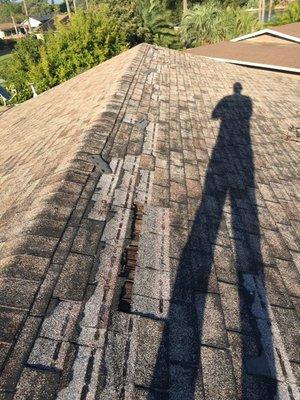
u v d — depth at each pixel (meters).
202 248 3.72
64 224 3.30
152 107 7.38
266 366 2.62
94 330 2.46
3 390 1.94
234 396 2.35
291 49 18.12
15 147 7.65
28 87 22.33
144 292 2.92
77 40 21.52
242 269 3.61
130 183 4.38
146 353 2.44
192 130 6.97
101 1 31.25
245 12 32.53
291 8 37.00
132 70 9.44
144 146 5.53
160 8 29.44
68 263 2.90
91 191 3.92
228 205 4.72
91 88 9.59
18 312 2.37
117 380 2.20
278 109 10.22
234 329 2.87
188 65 12.72
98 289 2.78
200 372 2.43
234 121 8.34
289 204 5.27
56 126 7.30
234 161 6.18
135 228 3.67
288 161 6.91
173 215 4.10
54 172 4.29
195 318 2.85
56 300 2.56
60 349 2.25
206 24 32.25
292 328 3.05
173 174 5.02
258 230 4.39
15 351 2.15
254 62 16.44
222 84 11.52
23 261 2.76
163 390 2.24
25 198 3.99
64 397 2.01
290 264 3.92
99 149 4.86
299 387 2.53
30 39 22.88
